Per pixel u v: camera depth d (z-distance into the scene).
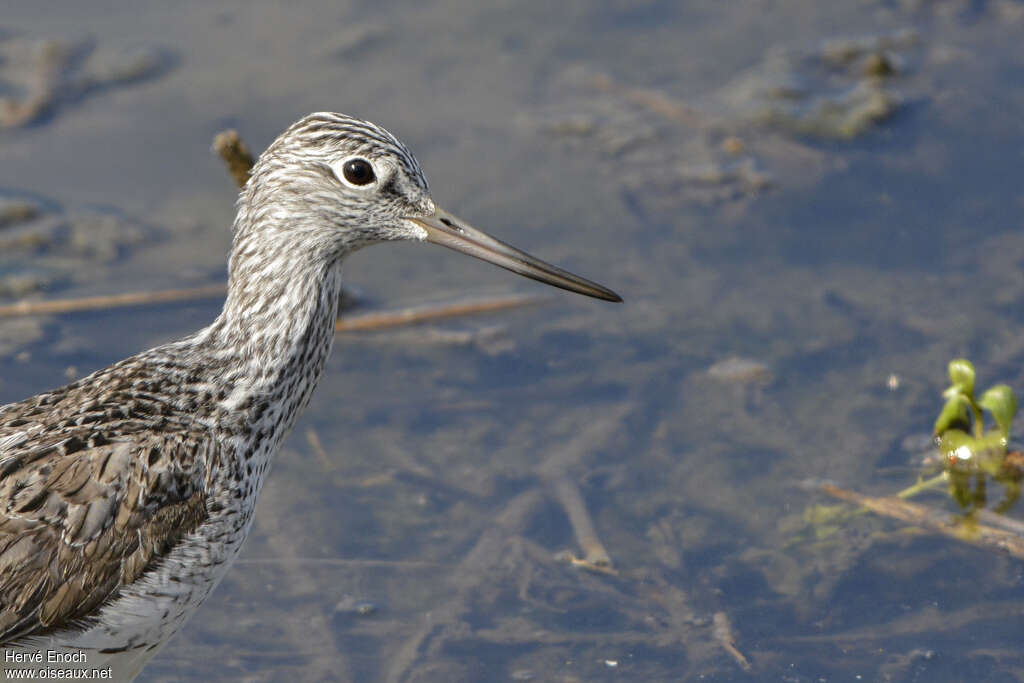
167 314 13.30
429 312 13.41
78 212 14.59
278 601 10.45
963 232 14.23
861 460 11.62
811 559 10.71
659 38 17.83
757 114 16.20
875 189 14.95
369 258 14.41
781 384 12.50
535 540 11.02
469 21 18.08
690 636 10.07
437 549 10.95
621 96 16.62
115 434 8.44
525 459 11.84
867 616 10.18
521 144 15.73
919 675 9.61
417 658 9.92
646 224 14.58
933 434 11.79
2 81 16.41
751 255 14.14
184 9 18.12
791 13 18.34
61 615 8.16
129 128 15.83
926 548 10.74
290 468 11.76
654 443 11.95
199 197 14.91
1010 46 17.33
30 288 13.49
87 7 18.08
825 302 13.44
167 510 8.39
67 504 8.10
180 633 10.14
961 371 11.38
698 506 11.29
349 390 12.64
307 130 9.16
